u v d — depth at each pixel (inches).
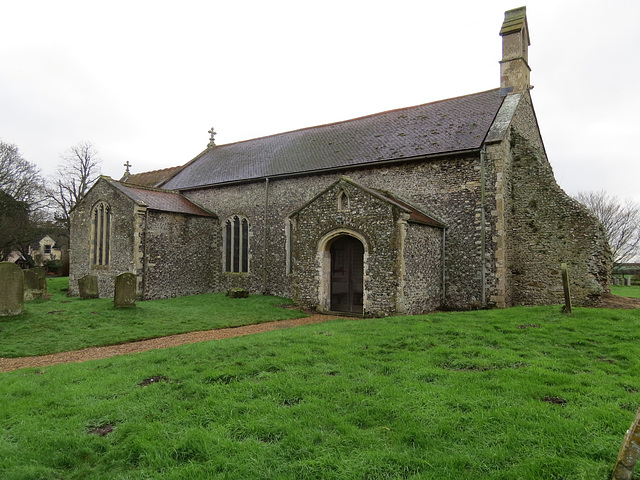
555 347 293.9
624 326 349.7
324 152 760.3
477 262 568.7
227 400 201.9
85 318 478.3
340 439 162.1
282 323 498.0
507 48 669.3
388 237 512.7
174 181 949.8
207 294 768.9
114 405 203.6
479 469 139.4
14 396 227.3
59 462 155.9
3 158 1302.9
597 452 145.0
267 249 774.5
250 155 910.4
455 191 588.7
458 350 285.4
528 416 174.9
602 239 559.8
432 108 749.3
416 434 163.6
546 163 759.7
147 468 147.6
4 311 447.2
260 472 140.6
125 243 713.6
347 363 259.3
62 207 1536.7
